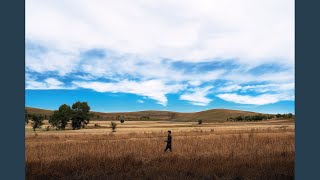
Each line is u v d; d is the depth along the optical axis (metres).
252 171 14.62
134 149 22.38
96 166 15.81
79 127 106.06
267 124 117.19
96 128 106.94
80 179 14.23
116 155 19.36
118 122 146.88
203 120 165.62
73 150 21.83
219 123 137.00
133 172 14.98
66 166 15.83
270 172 14.35
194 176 14.32
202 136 41.03
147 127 113.44
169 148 22.73
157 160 17.84
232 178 13.95
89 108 107.94
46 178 14.35
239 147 22.66
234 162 16.34
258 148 21.73
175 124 138.38
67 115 103.50
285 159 17.00
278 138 28.95
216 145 24.00
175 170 14.91
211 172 14.53
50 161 16.86
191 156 18.56
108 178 14.22
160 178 13.92
